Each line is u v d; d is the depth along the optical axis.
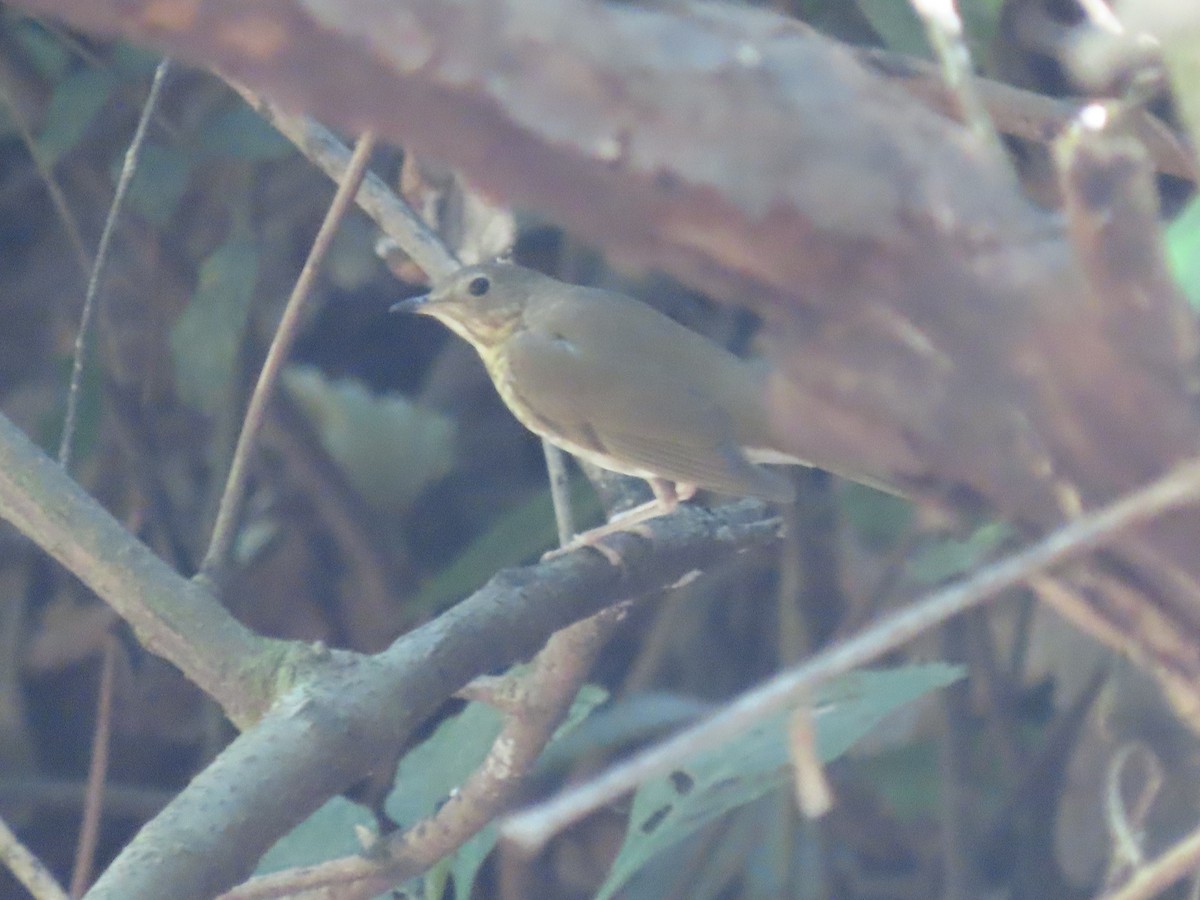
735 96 1.85
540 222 8.92
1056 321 1.96
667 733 10.95
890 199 1.90
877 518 9.17
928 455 2.12
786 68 1.88
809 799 2.72
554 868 10.94
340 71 1.75
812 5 8.01
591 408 8.42
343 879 5.37
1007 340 1.98
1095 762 9.59
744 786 5.99
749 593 11.20
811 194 1.87
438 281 7.79
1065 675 9.79
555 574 5.70
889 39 6.27
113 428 11.07
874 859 11.15
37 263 11.38
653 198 1.84
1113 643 2.71
